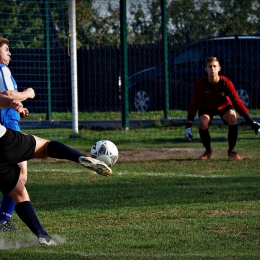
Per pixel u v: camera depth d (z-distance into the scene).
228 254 14.10
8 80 18.27
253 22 59.59
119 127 53.97
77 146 42.09
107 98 64.38
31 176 29.41
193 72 58.53
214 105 34.12
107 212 20.22
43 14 56.81
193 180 27.16
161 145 42.09
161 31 59.47
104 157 17.77
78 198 23.20
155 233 16.80
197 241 15.67
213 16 59.25
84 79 64.12
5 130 15.51
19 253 14.41
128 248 14.97
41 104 62.69
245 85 58.59
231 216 18.98
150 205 21.33
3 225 18.47
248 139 44.66
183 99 58.97
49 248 15.09
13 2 58.25
